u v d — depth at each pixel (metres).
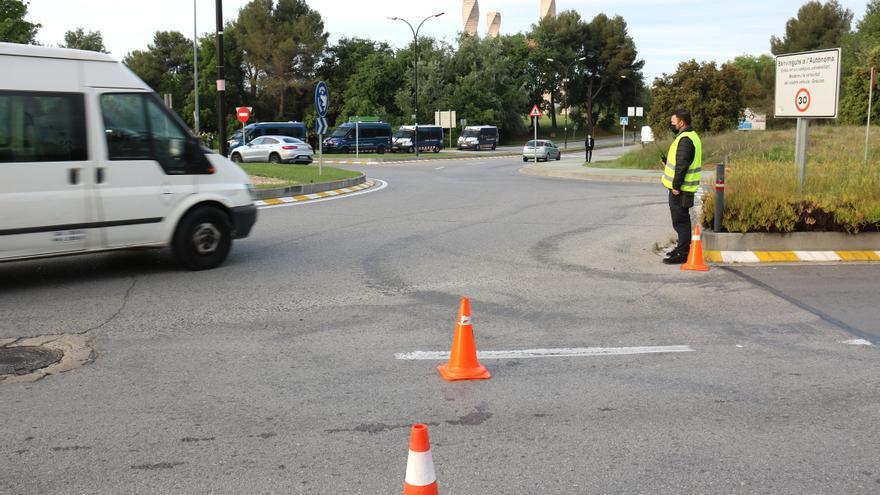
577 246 10.91
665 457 3.97
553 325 6.62
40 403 4.72
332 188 20.16
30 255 7.66
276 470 3.82
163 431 4.30
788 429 4.34
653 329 6.50
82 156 7.95
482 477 3.73
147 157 8.46
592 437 4.23
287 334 6.32
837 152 22.39
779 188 10.27
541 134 95.31
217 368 5.43
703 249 10.08
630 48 95.44
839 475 3.76
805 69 10.69
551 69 92.19
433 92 76.12
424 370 5.40
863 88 41.84
